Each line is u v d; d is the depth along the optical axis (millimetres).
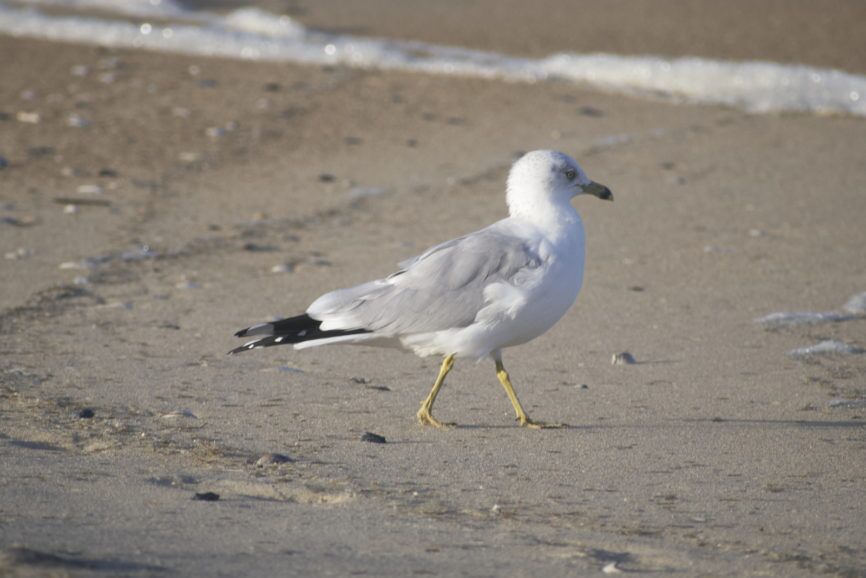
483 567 6742
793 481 8711
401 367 11891
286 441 9586
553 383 11422
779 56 30328
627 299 14328
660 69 29062
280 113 24469
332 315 10141
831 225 17484
